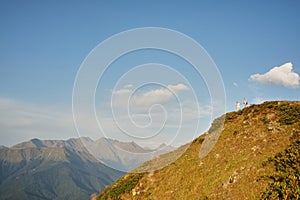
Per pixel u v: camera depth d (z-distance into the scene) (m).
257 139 33.66
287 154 28.44
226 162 32.28
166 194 33.12
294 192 23.64
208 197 28.50
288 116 35.28
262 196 24.70
